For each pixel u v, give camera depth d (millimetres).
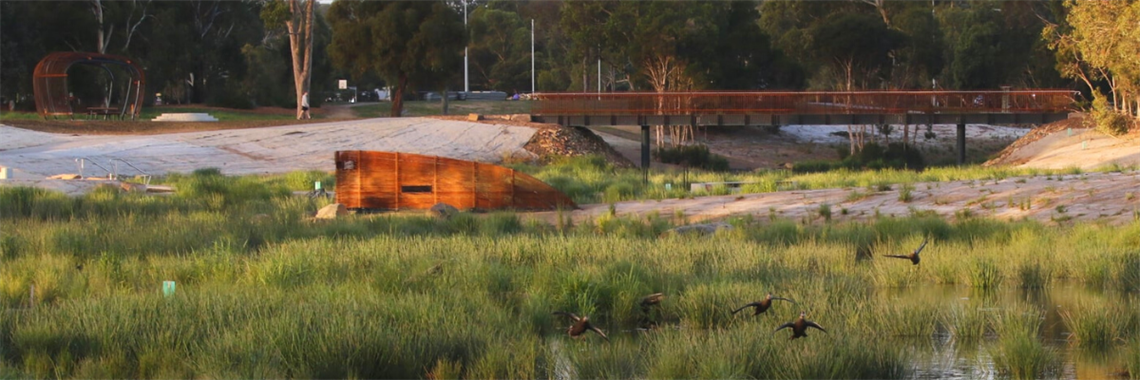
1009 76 79125
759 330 10500
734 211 25734
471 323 10969
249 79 85375
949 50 81625
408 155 27141
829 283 13812
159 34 74188
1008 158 53250
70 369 9555
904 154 62750
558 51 107188
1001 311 12344
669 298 12961
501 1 129625
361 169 27219
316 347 9742
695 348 10039
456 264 15305
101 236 18984
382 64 68938
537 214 26344
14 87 67812
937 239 19281
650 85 74062
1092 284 15031
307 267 15055
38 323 10477
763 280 14539
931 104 53219
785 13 84062
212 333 10438
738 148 71938
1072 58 54469
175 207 26031
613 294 13039
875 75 73500
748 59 75438
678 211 25172
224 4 81688
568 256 16656
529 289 13797
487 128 56438
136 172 44156
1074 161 45031
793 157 69688
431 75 69750
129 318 10766
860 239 19359
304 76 64500
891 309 12047
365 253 16500
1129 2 41906
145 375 9430
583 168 47750
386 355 9648
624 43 71438
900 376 9703
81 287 13539
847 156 65562
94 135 52406
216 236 18984
